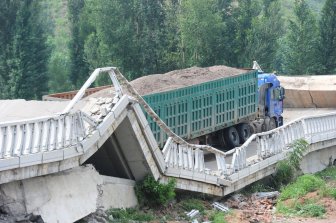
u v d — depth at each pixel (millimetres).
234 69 28500
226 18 52438
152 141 18422
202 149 20609
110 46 50125
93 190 16594
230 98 26578
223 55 51500
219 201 21047
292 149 24656
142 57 50875
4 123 13867
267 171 23547
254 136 22953
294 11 52625
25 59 47062
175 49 51938
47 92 48969
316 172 27328
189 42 50531
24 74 47000
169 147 19234
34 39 47562
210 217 18578
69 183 15820
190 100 23766
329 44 51406
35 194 14797
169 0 52781
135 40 50312
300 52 51531
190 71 26547
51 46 52250
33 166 14438
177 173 19156
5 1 47344
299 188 21375
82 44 54312
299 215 19016
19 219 14227
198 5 49500
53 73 54531
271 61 51375
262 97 29812
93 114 17266
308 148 26047
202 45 50625
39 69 48094
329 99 38469
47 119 14938
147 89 22797
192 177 19672
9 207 14203
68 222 15375
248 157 24062
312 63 51812
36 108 18781
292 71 52188
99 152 18547
